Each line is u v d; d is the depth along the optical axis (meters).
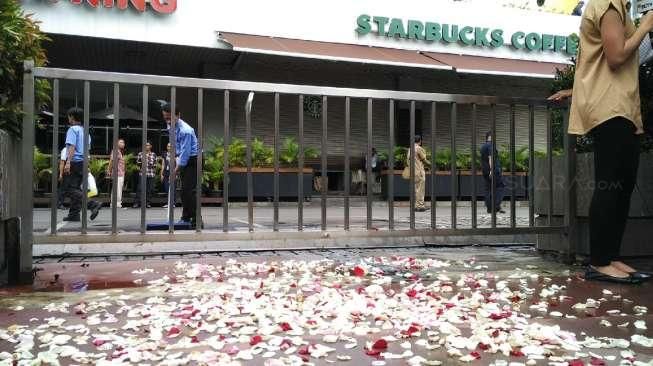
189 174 7.14
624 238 4.29
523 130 18.09
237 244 5.04
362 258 4.52
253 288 3.23
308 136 17.19
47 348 2.13
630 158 3.58
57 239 3.51
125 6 13.72
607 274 3.59
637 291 3.32
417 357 2.04
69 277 3.59
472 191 4.33
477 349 2.17
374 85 17.77
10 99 3.57
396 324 2.50
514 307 2.86
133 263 4.16
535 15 17.78
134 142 17.09
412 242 5.44
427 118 18.28
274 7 15.33
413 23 16.55
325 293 3.03
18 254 3.45
